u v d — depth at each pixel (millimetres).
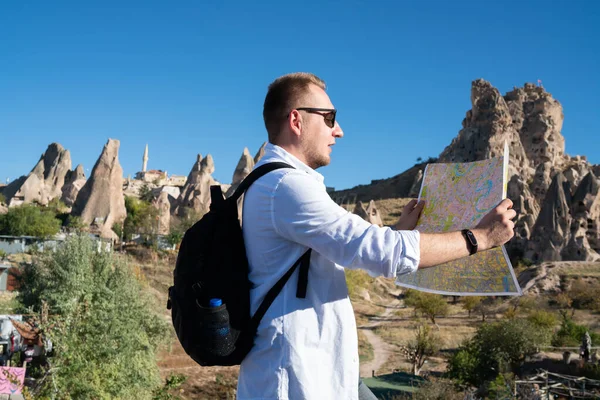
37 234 72250
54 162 134250
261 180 2146
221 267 2070
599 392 26781
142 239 80625
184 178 199375
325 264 2076
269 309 2020
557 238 95688
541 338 37938
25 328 25938
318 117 2299
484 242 2107
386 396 31016
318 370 1972
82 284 20438
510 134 137625
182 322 2031
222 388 31172
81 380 15289
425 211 2684
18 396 14891
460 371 35625
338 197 177875
